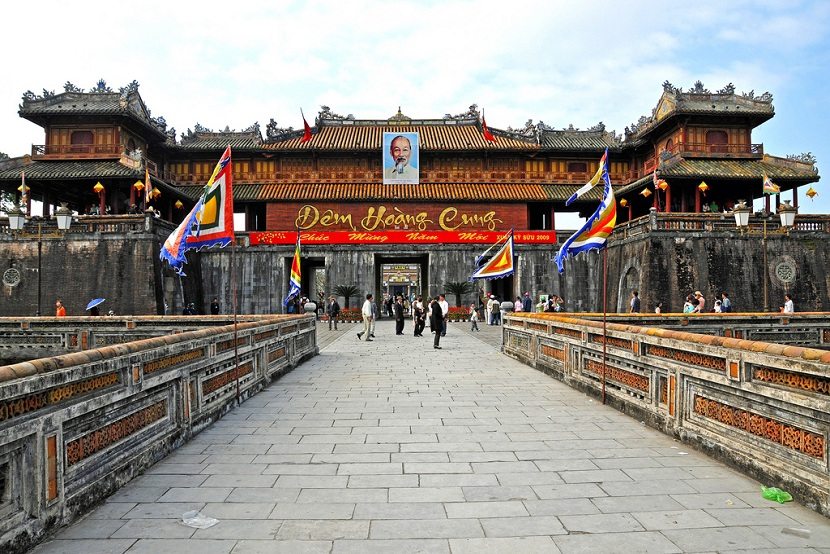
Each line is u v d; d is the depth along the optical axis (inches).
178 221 1953.7
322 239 1724.9
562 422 367.9
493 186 1931.6
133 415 263.0
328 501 228.8
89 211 1711.4
